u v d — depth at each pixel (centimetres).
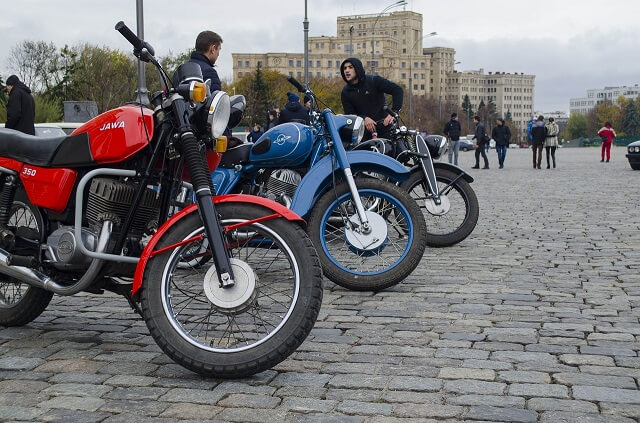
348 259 684
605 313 544
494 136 2989
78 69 4488
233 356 393
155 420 350
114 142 432
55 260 446
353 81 941
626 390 385
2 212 472
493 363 429
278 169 683
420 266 734
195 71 425
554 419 347
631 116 16100
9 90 1321
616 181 1961
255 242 478
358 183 626
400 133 847
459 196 866
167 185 450
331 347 462
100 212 432
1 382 401
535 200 1434
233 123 680
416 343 470
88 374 412
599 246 855
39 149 459
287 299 540
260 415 354
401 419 348
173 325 400
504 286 639
